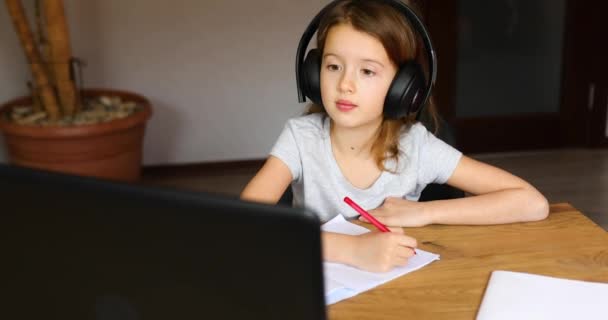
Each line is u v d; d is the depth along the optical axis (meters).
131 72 3.48
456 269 1.15
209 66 3.54
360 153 1.45
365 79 1.27
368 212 1.36
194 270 0.58
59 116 3.02
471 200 1.35
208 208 0.56
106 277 0.62
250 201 0.55
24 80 3.37
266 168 1.47
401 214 1.33
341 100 1.29
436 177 1.48
